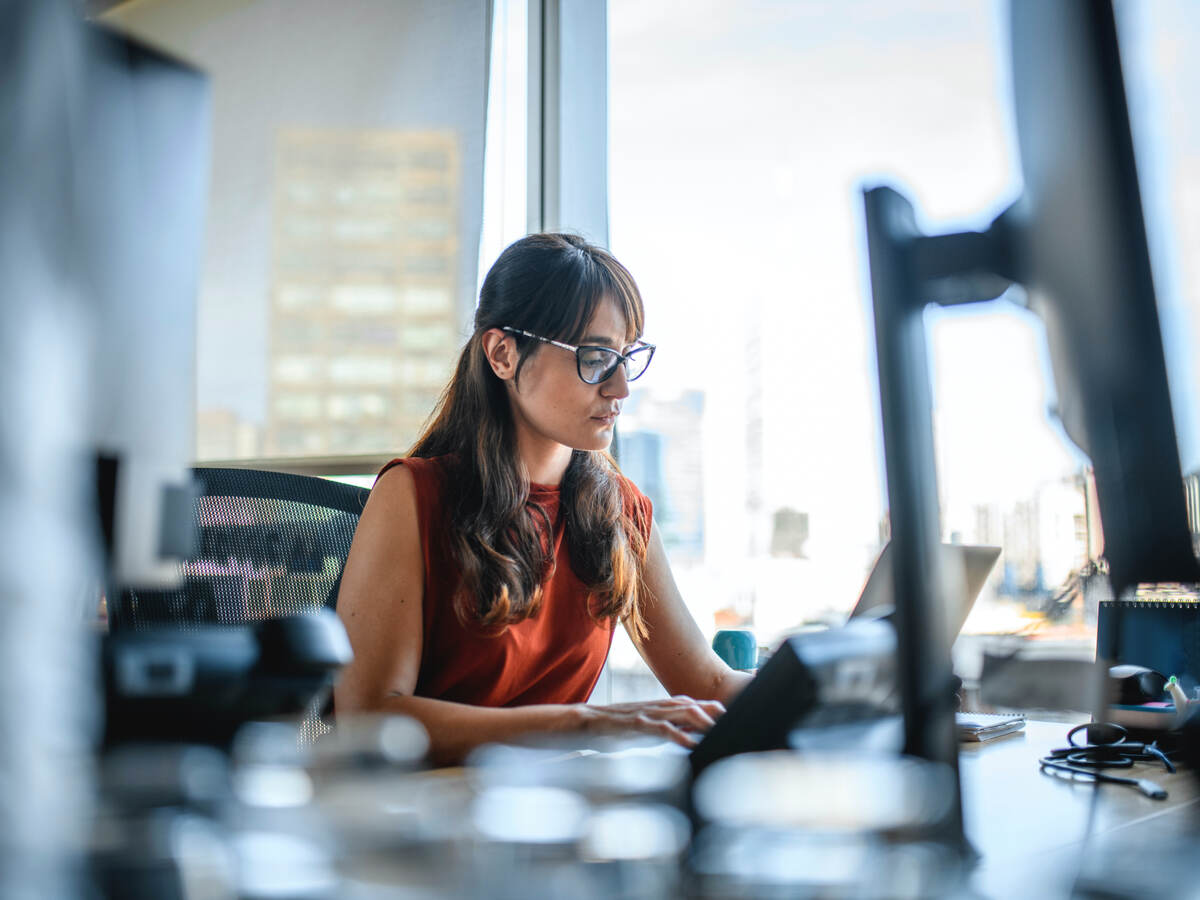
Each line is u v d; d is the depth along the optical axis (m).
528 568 1.42
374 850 0.37
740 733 0.66
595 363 1.45
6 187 0.38
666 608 1.64
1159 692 1.08
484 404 1.49
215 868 0.35
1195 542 0.62
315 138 2.70
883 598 0.71
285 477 1.53
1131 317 0.58
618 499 1.56
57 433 0.38
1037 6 0.57
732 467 2.29
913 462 0.63
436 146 2.54
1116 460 0.61
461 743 1.09
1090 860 0.61
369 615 1.34
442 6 2.57
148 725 0.42
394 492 1.41
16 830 0.33
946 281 0.62
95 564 0.43
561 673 1.50
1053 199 0.57
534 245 1.50
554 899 0.35
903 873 0.39
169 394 0.54
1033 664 0.80
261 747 0.44
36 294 0.38
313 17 2.74
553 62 2.61
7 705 0.34
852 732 0.68
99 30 0.49
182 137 0.53
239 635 0.47
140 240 0.51
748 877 0.37
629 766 0.44
